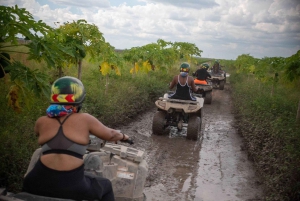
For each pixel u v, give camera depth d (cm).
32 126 584
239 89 1761
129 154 420
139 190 411
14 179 456
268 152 662
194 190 571
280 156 604
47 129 271
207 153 787
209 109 1414
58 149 262
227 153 795
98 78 1309
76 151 264
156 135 912
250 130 855
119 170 410
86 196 264
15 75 437
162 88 1425
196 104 871
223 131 1019
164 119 912
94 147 410
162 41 1914
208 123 1130
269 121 812
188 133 878
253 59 2352
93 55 777
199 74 1537
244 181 624
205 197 547
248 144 817
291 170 521
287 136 636
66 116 274
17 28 415
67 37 708
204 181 615
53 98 276
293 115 893
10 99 455
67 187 255
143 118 1102
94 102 918
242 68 2616
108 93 1087
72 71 1220
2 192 250
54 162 258
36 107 676
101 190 275
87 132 275
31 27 428
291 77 873
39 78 446
